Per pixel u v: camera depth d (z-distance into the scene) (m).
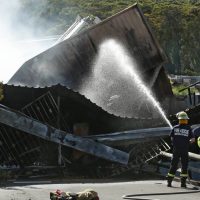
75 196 9.86
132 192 12.50
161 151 17.45
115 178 16.70
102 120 18.58
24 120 16.66
